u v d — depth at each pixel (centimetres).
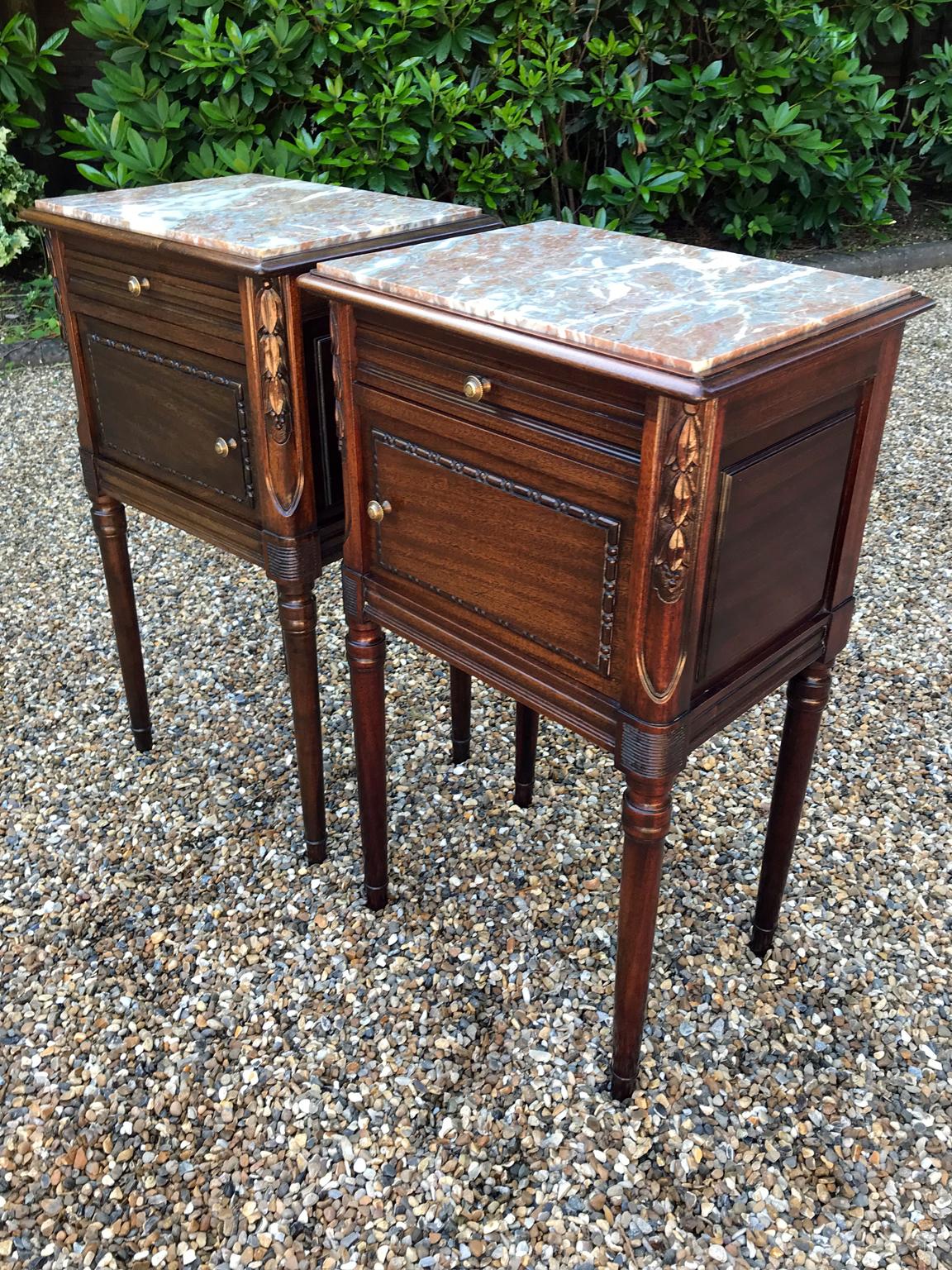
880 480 368
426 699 263
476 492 146
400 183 458
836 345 129
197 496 193
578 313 132
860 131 527
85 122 541
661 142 500
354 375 157
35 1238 147
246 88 428
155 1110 164
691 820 223
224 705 259
